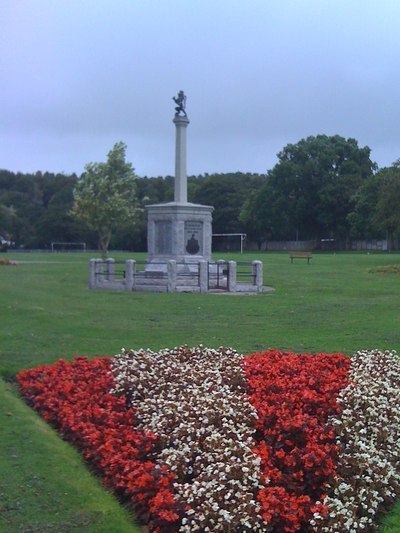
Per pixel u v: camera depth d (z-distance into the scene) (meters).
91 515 6.47
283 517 6.06
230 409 8.19
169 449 7.19
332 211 92.62
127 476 6.84
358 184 91.12
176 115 32.31
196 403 8.46
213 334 16.52
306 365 11.15
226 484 6.37
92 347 14.58
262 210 96.56
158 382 9.71
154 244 31.78
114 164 65.38
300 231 100.38
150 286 28.09
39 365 12.34
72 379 10.41
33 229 110.31
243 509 5.98
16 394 10.67
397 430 7.97
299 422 7.71
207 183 108.25
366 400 8.48
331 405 8.70
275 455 7.16
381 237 92.06
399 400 8.93
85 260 59.78
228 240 108.00
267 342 15.38
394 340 15.70
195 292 27.42
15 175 132.25
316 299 24.92
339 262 54.03
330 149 93.94
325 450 7.13
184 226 31.16
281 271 41.59
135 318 19.27
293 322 18.69
